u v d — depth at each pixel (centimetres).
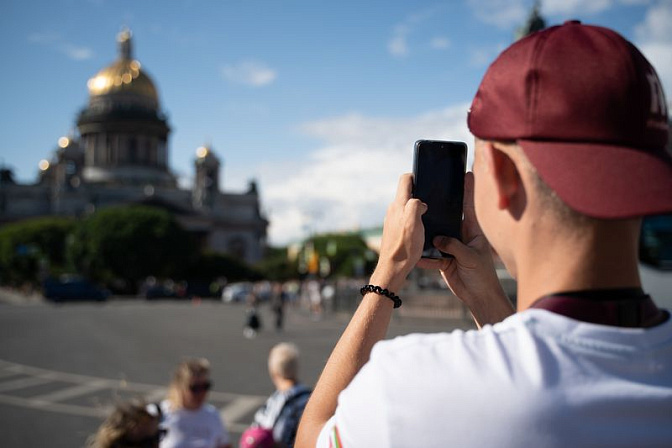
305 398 625
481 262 200
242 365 2216
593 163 147
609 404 136
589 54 151
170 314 5772
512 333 147
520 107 154
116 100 15438
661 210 140
